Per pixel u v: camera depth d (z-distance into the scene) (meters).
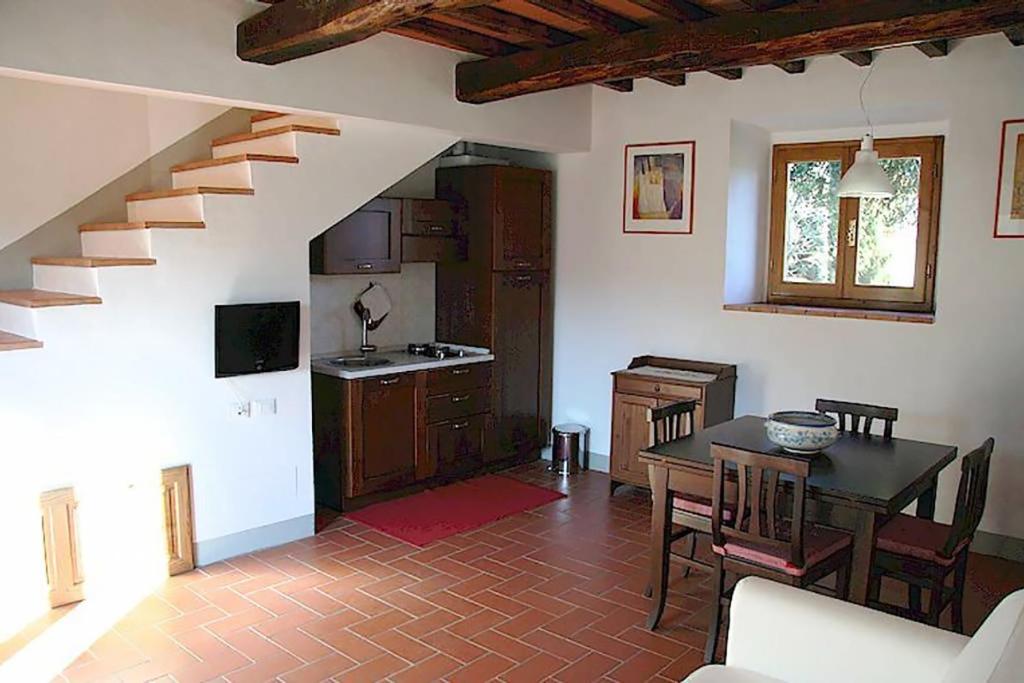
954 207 4.18
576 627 3.39
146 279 3.67
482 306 5.52
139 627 3.35
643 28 3.88
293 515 4.36
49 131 4.17
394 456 4.96
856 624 2.11
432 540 4.38
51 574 3.48
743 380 5.03
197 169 4.33
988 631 1.82
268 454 4.21
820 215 5.19
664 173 5.23
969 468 2.86
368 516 4.74
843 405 3.75
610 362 5.66
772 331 4.88
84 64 3.00
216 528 4.04
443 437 5.24
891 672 2.04
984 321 4.16
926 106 4.30
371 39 3.98
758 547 2.98
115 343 3.60
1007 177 4.03
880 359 4.50
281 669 3.03
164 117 4.61
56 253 4.25
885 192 3.55
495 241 5.41
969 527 3.01
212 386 3.95
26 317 3.44
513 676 3.00
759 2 3.44
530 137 5.02
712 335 5.14
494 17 3.76
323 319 5.24
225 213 3.90
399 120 4.16
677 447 3.34
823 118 4.75
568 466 5.65
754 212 5.26
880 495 2.74
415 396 5.03
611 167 5.48
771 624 2.22
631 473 5.10
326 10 2.98
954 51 4.12
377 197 4.95
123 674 2.99
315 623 3.40
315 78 3.76
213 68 3.38
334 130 4.23
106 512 3.63
